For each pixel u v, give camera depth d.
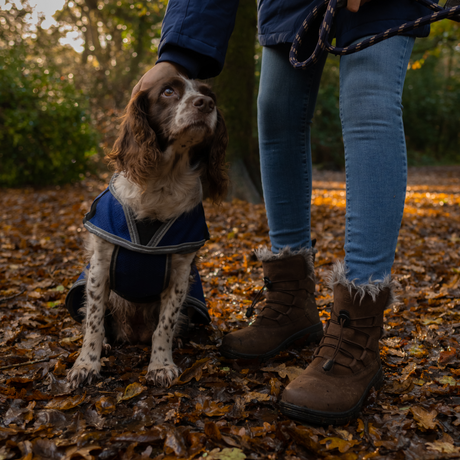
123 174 2.02
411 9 1.71
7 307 2.92
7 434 1.47
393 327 2.54
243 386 1.83
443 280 3.61
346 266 1.79
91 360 1.99
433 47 14.10
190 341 2.39
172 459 1.37
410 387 1.80
